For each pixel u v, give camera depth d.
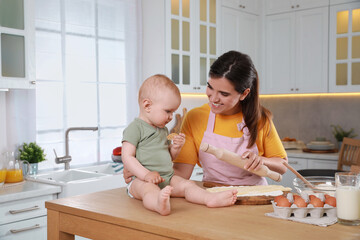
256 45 4.44
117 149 3.12
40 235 2.34
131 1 3.46
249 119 1.70
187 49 3.58
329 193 1.38
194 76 3.66
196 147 1.82
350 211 1.08
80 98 3.15
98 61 3.26
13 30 2.45
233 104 1.57
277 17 4.36
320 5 4.08
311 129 4.60
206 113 1.82
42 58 2.90
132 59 3.49
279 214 1.17
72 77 3.09
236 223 1.11
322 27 4.09
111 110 3.36
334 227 1.07
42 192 2.31
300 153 4.00
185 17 3.56
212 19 3.84
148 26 3.53
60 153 3.03
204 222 1.12
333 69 4.04
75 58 3.11
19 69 2.51
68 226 1.33
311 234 1.00
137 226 1.13
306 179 1.58
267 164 1.64
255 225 1.09
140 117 1.49
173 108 1.45
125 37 3.43
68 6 3.04
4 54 2.42
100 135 3.29
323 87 4.11
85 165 3.20
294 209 1.15
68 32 3.05
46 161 2.94
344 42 3.97
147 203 1.24
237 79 1.51
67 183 2.44
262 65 4.47
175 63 3.48
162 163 1.46
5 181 2.48
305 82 4.22
